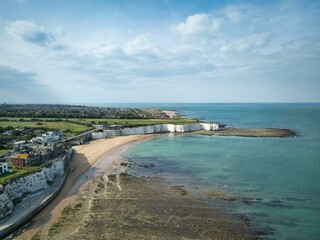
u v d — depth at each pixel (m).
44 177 58.69
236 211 46.53
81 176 68.81
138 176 67.44
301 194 53.44
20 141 94.12
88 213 46.66
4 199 44.47
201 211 46.69
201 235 39.06
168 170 72.31
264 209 47.12
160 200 51.62
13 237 39.81
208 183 60.94
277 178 63.34
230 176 65.69
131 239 38.12
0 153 74.44
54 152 74.81
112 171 72.38
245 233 39.53
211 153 93.06
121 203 50.56
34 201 50.50
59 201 52.84
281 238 38.19
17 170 58.09
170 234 39.34
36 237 39.56
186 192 55.62
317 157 84.44
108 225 42.28
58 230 41.34
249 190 56.00
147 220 43.66
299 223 42.25
